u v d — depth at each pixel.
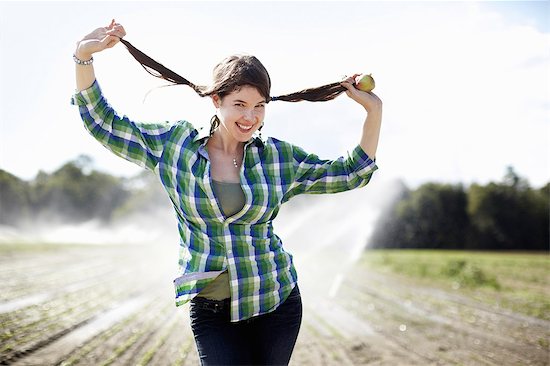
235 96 3.60
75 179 97.00
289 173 3.83
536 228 64.12
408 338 10.41
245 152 3.77
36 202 91.56
